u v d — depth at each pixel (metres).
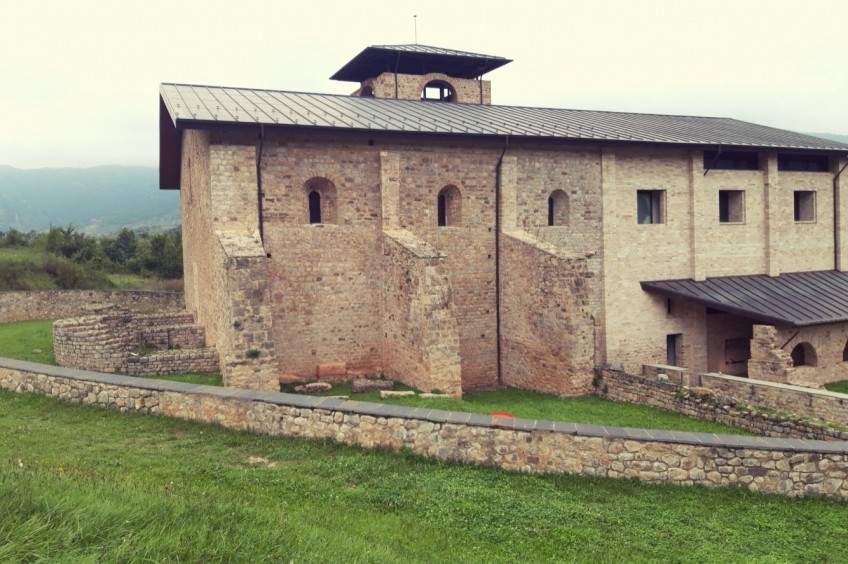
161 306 31.05
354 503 8.59
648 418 15.05
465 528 8.07
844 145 26.17
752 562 7.58
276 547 6.05
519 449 10.15
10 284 36.59
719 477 9.90
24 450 9.65
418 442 10.39
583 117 25.27
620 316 22.27
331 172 17.98
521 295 19.38
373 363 18.75
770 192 24.50
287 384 16.95
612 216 21.94
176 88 20.02
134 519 5.94
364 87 27.58
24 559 4.89
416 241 17.38
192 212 22.03
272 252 17.34
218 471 9.34
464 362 20.06
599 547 7.76
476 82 26.45
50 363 16.97
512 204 20.25
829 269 26.30
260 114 17.34
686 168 23.34
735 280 23.81
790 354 21.05
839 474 9.75
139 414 11.95
